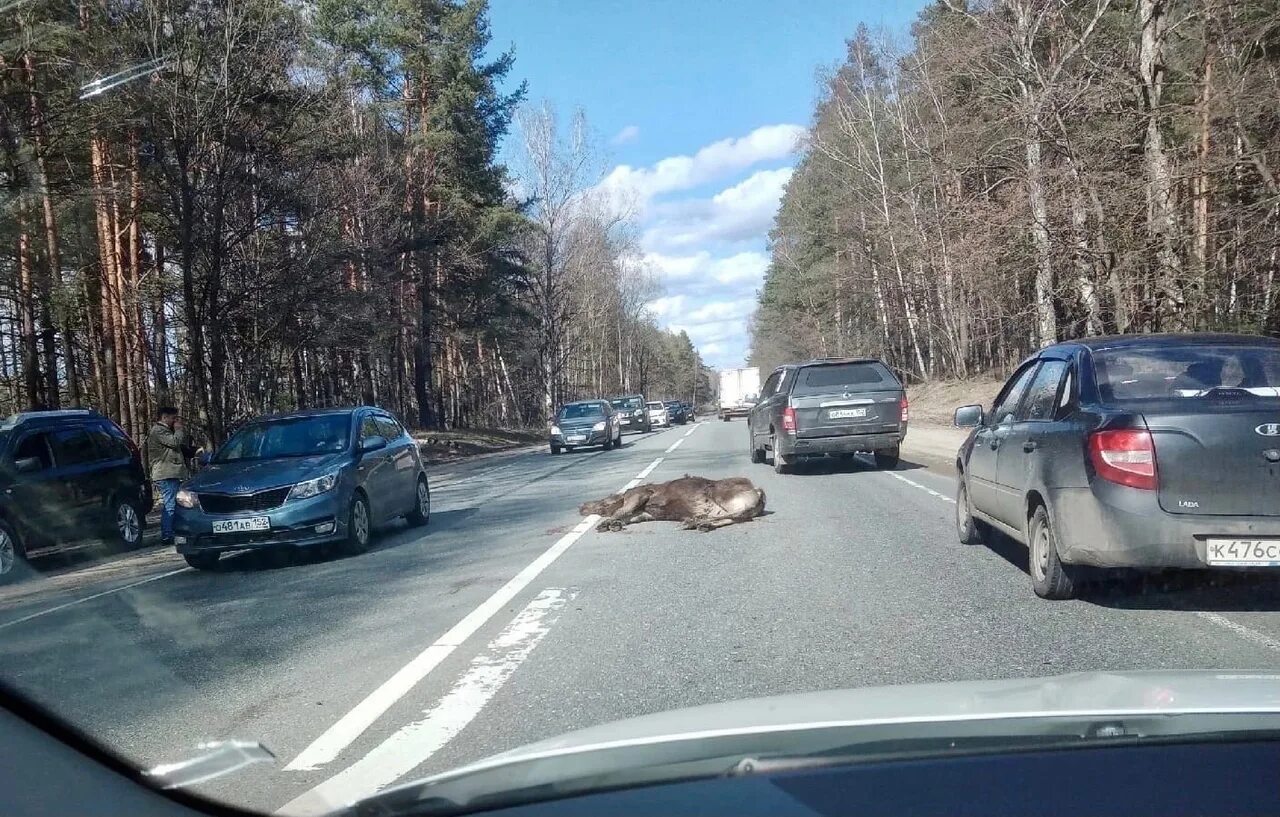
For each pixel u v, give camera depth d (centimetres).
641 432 4631
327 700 573
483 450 4091
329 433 1196
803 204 5925
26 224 1850
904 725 321
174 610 863
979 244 2347
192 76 1947
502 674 612
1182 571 734
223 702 573
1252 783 267
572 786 289
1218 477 623
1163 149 1962
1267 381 700
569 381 8388
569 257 5788
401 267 3597
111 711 554
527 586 881
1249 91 1867
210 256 2147
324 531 1075
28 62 1719
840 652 625
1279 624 654
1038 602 738
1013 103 2219
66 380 2966
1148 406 649
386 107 3672
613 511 1227
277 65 2116
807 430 1667
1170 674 385
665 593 826
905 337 6203
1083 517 657
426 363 4503
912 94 3900
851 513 1246
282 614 825
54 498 1222
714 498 1198
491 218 4081
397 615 796
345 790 424
